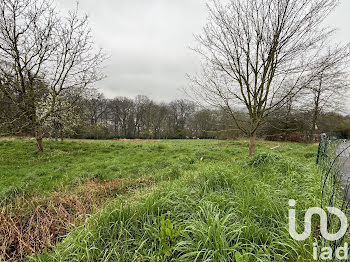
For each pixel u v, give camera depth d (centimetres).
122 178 512
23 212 299
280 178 379
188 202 266
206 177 379
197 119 3234
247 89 593
